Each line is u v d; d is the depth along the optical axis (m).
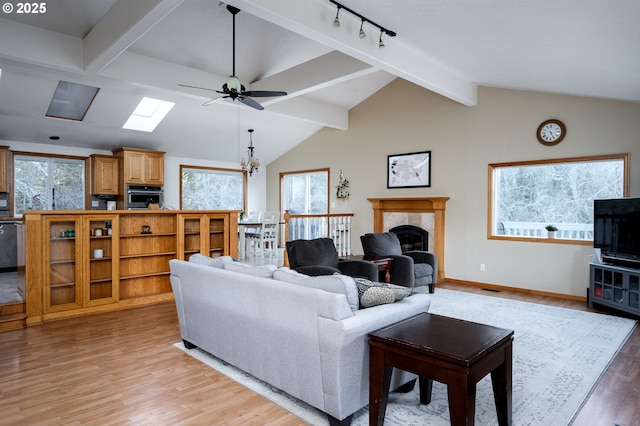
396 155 7.27
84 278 4.55
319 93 7.20
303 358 2.29
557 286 5.45
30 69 4.86
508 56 4.02
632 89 4.21
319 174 8.95
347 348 2.10
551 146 5.47
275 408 2.41
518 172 5.93
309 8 3.49
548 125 5.48
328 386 2.16
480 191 6.19
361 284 2.47
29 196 7.06
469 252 6.32
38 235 4.22
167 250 5.41
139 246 5.16
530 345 3.50
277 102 6.73
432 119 6.77
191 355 3.27
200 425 2.21
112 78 4.96
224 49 5.21
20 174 6.98
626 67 3.46
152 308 4.84
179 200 8.74
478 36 3.57
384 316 2.27
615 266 4.52
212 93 5.81
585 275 5.21
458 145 6.43
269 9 3.17
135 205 7.53
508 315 4.47
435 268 5.62
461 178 6.41
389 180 7.39
